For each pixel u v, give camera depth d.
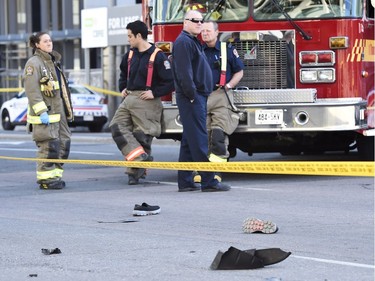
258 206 32.00
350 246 24.22
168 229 27.48
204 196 35.06
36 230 27.66
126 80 41.25
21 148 66.75
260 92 38.91
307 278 20.41
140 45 39.69
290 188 37.16
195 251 23.73
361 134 42.22
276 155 53.09
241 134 42.00
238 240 25.33
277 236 25.89
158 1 41.12
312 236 25.78
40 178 38.94
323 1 39.56
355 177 40.88
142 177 41.06
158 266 21.89
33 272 21.55
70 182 41.69
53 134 38.97
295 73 39.78
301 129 38.91
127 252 23.75
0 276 21.17
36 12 125.19
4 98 123.31
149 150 40.44
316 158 49.53
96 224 28.75
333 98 39.72
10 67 127.94
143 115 39.75
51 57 39.28
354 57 39.78
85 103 91.38
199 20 34.56
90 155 58.03
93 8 98.38
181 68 34.44
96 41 95.75
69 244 25.09
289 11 39.72
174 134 41.78
